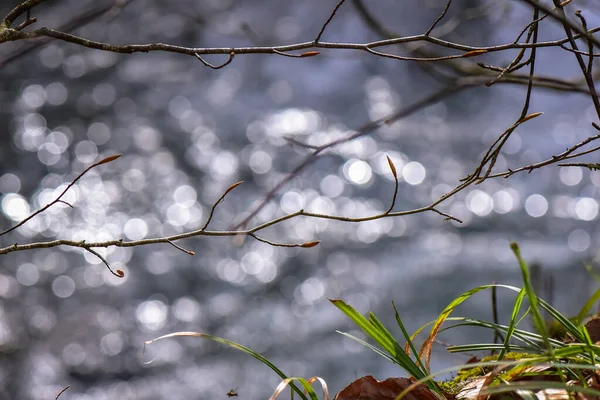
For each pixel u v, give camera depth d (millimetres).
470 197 12789
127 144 14266
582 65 2559
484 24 13828
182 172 13469
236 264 10531
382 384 2277
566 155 2531
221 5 17938
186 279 10109
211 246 10992
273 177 13508
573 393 2109
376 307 8922
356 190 13148
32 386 7484
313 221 11922
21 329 8594
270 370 7445
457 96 17141
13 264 10094
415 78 17844
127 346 8320
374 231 11586
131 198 12336
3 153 13352
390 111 16625
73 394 7375
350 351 7562
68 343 8367
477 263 10117
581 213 11977
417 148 14836
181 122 15477
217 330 8789
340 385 6898
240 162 14031
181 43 17453
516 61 2590
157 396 7230
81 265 10250
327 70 18203
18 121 14570
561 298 8492
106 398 7266
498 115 16781
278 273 10312
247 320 8984
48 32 2328
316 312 9016
